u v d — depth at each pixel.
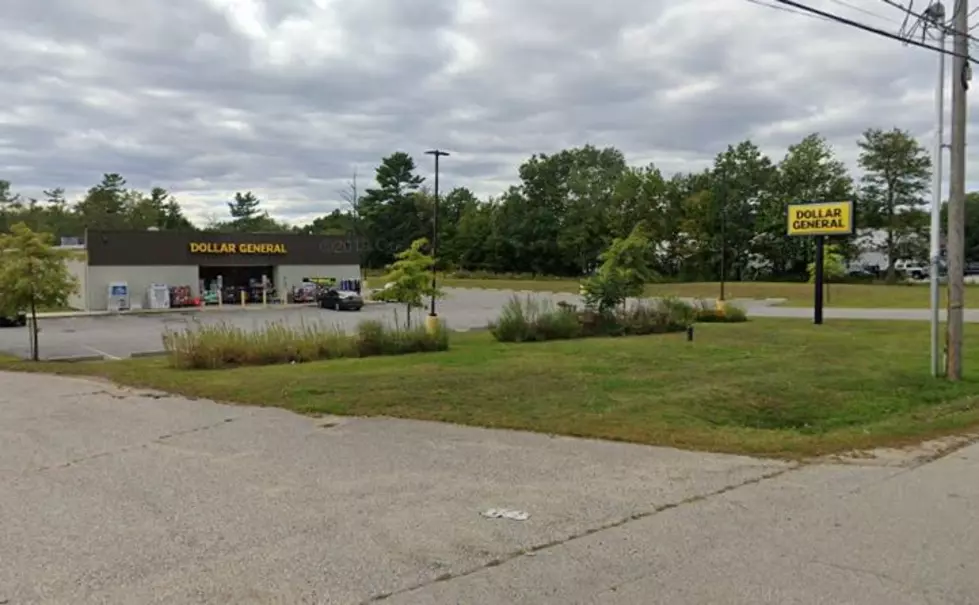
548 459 7.26
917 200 68.56
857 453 7.71
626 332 24.48
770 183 76.50
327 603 3.94
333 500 5.85
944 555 4.67
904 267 72.81
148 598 3.99
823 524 5.29
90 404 10.68
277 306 46.00
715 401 10.77
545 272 90.00
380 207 96.38
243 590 4.10
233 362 16.30
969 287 57.38
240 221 122.38
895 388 12.61
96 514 5.49
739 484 6.39
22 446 7.91
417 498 5.91
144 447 7.82
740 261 78.94
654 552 4.70
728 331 24.48
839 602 3.96
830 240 69.94
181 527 5.17
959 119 12.82
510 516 5.44
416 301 26.14
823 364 14.81
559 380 12.01
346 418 9.37
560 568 4.43
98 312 40.91
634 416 9.41
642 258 27.17
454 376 12.27
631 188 81.38
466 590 4.11
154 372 14.64
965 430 9.12
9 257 20.73
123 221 96.38
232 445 7.89
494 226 91.38
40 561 4.54
